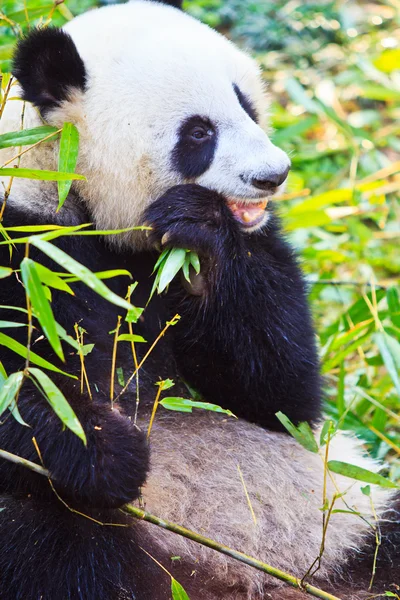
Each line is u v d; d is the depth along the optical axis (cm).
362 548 743
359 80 1496
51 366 580
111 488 612
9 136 648
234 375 737
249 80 769
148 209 711
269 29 1575
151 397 749
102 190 733
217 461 739
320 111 1273
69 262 497
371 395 948
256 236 771
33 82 709
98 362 714
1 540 641
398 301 966
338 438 823
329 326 1002
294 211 1126
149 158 721
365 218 1322
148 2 823
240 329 729
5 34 1122
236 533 712
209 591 674
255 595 686
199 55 724
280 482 743
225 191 717
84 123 722
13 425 633
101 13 777
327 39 1602
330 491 763
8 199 708
